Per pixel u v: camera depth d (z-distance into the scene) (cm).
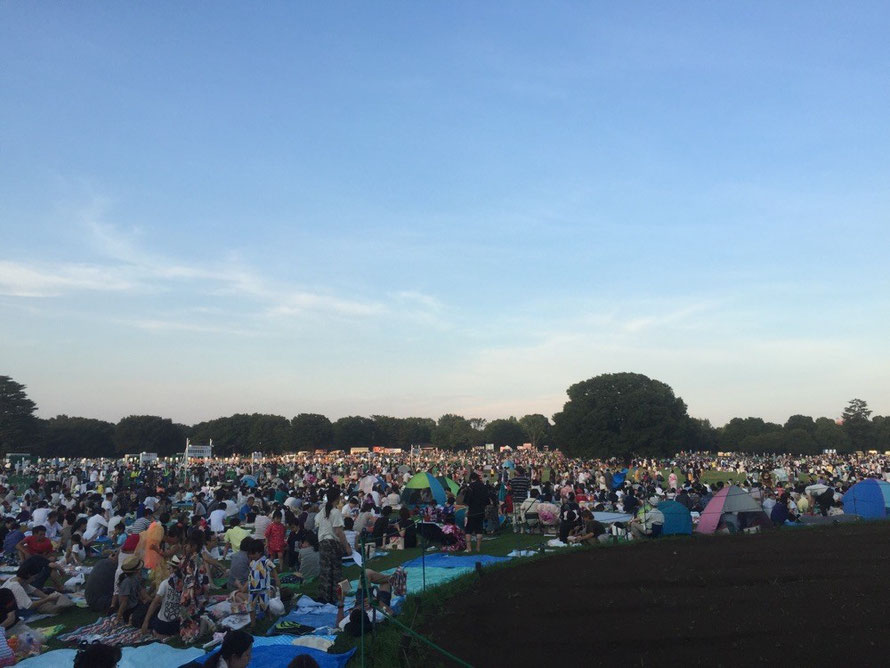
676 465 9644
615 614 1084
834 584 1195
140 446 14825
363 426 18212
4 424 12294
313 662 557
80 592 1470
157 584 1217
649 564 1374
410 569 1569
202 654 984
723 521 1856
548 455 11669
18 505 3231
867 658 862
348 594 1241
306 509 2158
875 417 17050
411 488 2627
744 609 1077
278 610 1185
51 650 1040
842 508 2500
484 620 1094
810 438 14712
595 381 11175
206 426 16862
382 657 938
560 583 1268
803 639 938
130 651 988
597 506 2972
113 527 2072
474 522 1845
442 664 913
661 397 10638
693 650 922
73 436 14075
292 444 16462
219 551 2020
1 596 1052
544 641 984
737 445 16000
